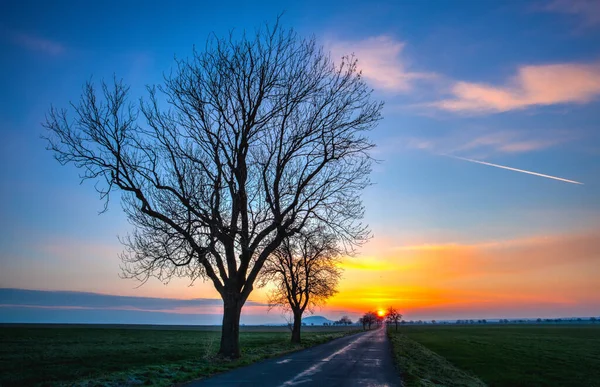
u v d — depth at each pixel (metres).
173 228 25.42
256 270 27.55
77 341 69.38
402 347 50.34
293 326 53.41
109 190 24.44
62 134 23.78
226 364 22.80
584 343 85.44
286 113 27.19
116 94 24.98
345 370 22.02
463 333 137.50
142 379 16.67
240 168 27.34
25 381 22.67
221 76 26.53
